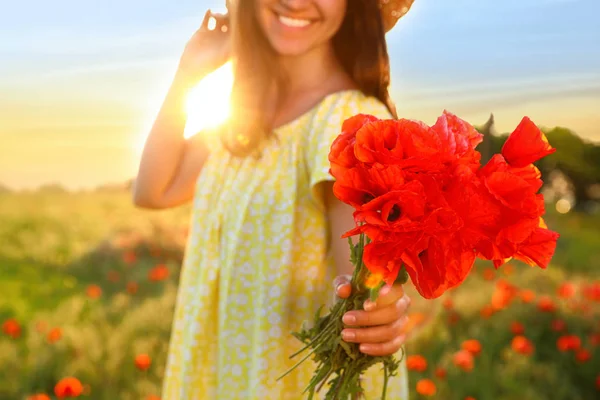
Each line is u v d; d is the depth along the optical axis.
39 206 9.50
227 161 1.96
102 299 5.64
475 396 3.88
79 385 3.32
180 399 1.91
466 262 1.20
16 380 3.87
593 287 5.40
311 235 1.79
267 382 1.77
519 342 4.22
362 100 1.85
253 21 1.92
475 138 1.30
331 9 1.82
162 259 7.33
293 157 1.82
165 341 4.50
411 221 1.16
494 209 1.17
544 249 1.25
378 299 1.36
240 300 1.83
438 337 4.61
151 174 2.16
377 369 1.77
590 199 15.89
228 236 1.88
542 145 1.25
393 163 1.18
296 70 1.91
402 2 2.05
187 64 2.14
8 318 5.14
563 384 4.07
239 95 1.90
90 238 8.02
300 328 1.78
